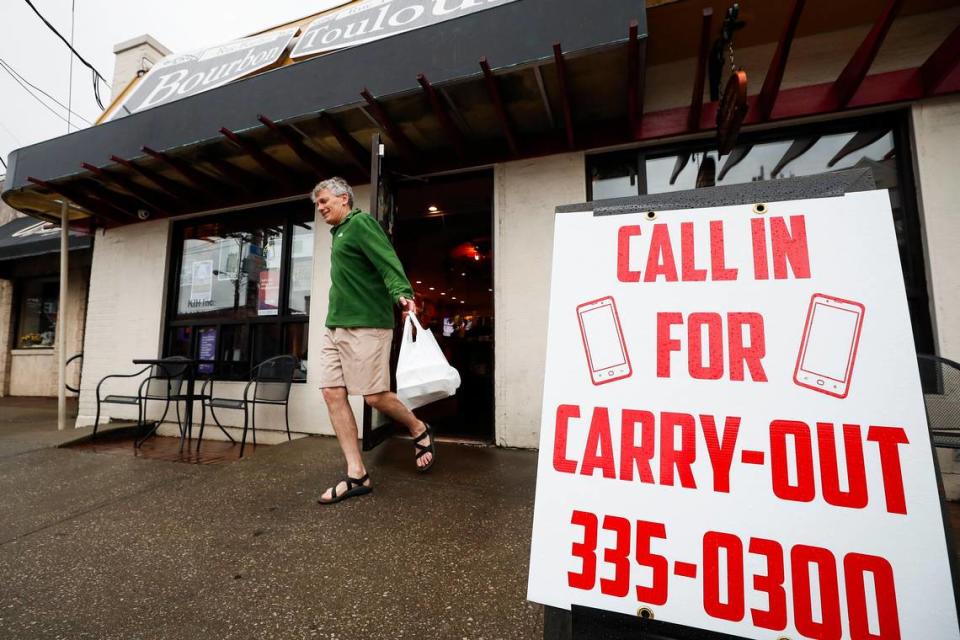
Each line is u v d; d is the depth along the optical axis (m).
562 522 0.81
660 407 0.81
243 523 1.86
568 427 0.85
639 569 0.75
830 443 0.71
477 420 4.38
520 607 1.26
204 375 4.23
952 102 2.43
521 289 3.13
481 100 2.77
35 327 7.57
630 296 0.88
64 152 3.72
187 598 1.35
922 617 0.62
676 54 2.89
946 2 2.46
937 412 1.89
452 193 4.04
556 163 3.15
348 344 2.09
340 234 2.12
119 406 4.43
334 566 1.50
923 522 0.65
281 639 1.16
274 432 3.82
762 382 0.77
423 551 1.58
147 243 4.54
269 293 4.11
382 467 2.54
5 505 2.17
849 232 0.78
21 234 6.85
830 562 0.67
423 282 6.67
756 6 2.47
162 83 4.70
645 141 2.95
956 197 2.39
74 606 1.33
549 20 2.35
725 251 0.84
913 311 2.47
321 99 2.81
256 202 4.07
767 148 2.83
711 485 0.76
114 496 2.26
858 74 2.32
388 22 3.60
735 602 0.70
